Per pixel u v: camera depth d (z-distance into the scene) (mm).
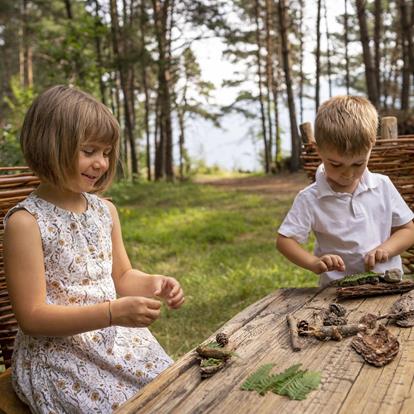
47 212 1666
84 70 11438
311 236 6371
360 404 1088
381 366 1248
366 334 1426
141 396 1188
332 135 1964
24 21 25297
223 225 7855
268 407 1105
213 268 5391
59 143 1551
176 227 8094
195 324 3816
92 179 1631
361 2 12945
